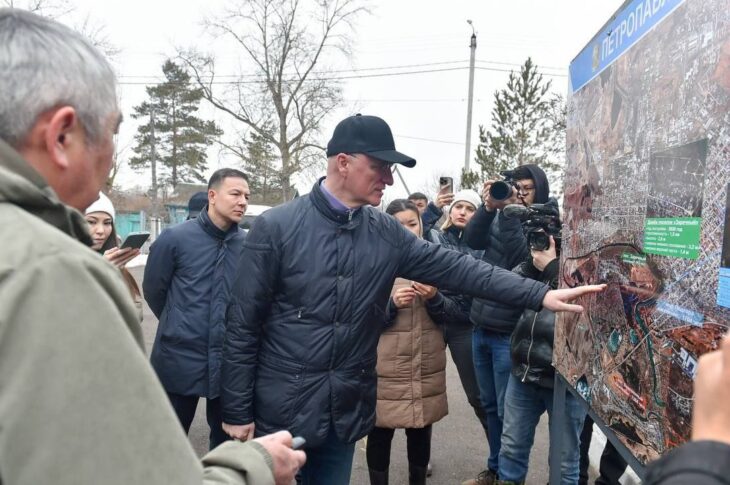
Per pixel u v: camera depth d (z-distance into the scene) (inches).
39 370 26.8
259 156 940.6
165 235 118.9
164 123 1406.3
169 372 117.0
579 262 79.8
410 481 123.6
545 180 124.8
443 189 178.4
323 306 80.0
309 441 80.3
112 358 29.1
